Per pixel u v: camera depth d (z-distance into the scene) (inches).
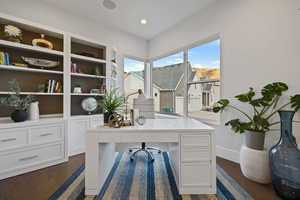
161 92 168.1
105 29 141.2
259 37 84.3
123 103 85.4
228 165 91.7
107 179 76.0
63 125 97.6
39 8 103.4
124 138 64.9
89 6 113.2
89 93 124.0
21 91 99.7
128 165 92.2
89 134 64.4
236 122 82.0
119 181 74.1
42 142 88.5
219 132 106.5
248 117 83.1
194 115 132.6
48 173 81.7
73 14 120.5
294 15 72.0
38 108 98.2
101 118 123.6
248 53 89.2
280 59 76.5
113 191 66.1
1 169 75.2
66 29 116.6
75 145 109.0
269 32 80.3
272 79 79.5
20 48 93.7
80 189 67.0
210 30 111.7
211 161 65.0
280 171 61.7
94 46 133.6
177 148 68.0
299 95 65.6
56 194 63.2
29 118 91.0
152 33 160.7
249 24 88.5
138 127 69.4
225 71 101.8
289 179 59.9
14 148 78.9
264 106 74.9
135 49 166.2
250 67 88.4
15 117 82.3
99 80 137.4
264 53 82.4
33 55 104.1
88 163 63.9
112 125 69.2
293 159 60.4
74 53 119.2
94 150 64.3
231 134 98.8
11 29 88.1
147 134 65.4
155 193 64.8
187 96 139.6
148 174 81.1
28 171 83.0
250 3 88.0
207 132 65.4
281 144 63.9
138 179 76.0
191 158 65.0
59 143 95.4
